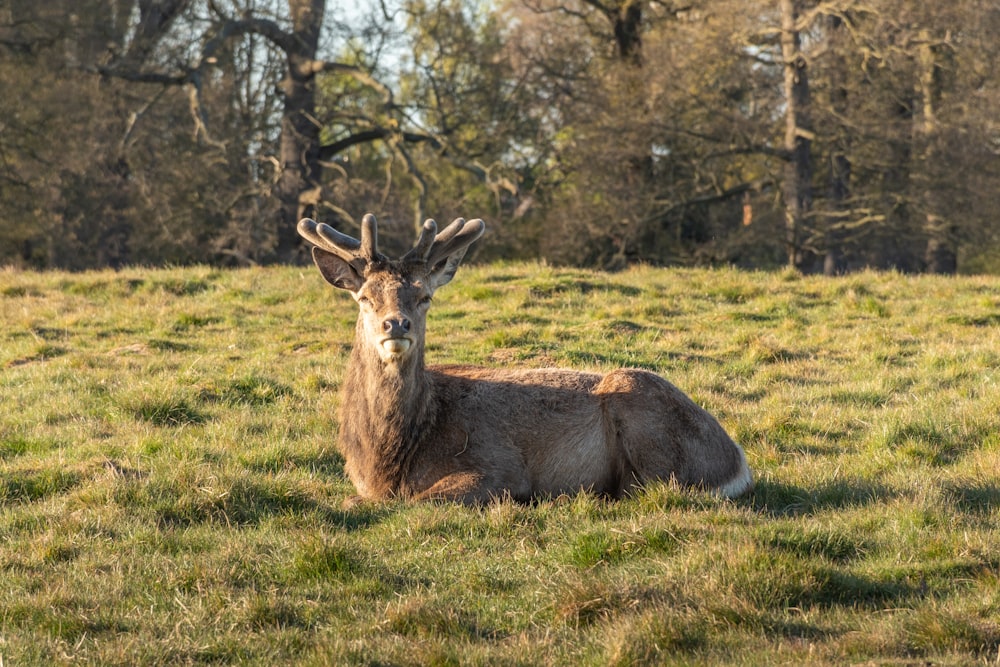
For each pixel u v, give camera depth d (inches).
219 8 1836.9
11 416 636.7
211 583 359.3
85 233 2057.1
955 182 1785.2
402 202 2025.1
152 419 621.3
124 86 1948.8
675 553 376.2
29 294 1063.6
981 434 585.9
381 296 444.1
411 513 428.1
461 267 1159.6
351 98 2306.8
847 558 381.1
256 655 307.4
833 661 296.5
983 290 1059.3
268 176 2012.8
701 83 1823.3
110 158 1946.4
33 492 480.1
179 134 2020.2
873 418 632.4
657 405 469.7
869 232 1899.6
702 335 874.1
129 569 372.2
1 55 1878.7
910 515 415.8
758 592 340.2
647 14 2091.5
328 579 366.9
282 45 1893.5
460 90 1996.8
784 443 587.2
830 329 904.3
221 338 882.8
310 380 712.4
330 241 464.1
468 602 348.8
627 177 1907.0
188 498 446.0
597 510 433.4
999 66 1855.3
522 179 2011.6
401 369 450.6
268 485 467.5
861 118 1804.9
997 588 342.6
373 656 303.0
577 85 1947.6
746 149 1827.0
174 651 307.0
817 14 1795.0
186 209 2006.6
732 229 1984.5
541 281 1031.6
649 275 1132.5
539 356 784.3
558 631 323.3
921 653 304.2
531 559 384.5
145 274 1123.9
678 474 463.5
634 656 298.2
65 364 772.6
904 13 1720.0
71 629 321.1
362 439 464.8
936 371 748.6
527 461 470.9
